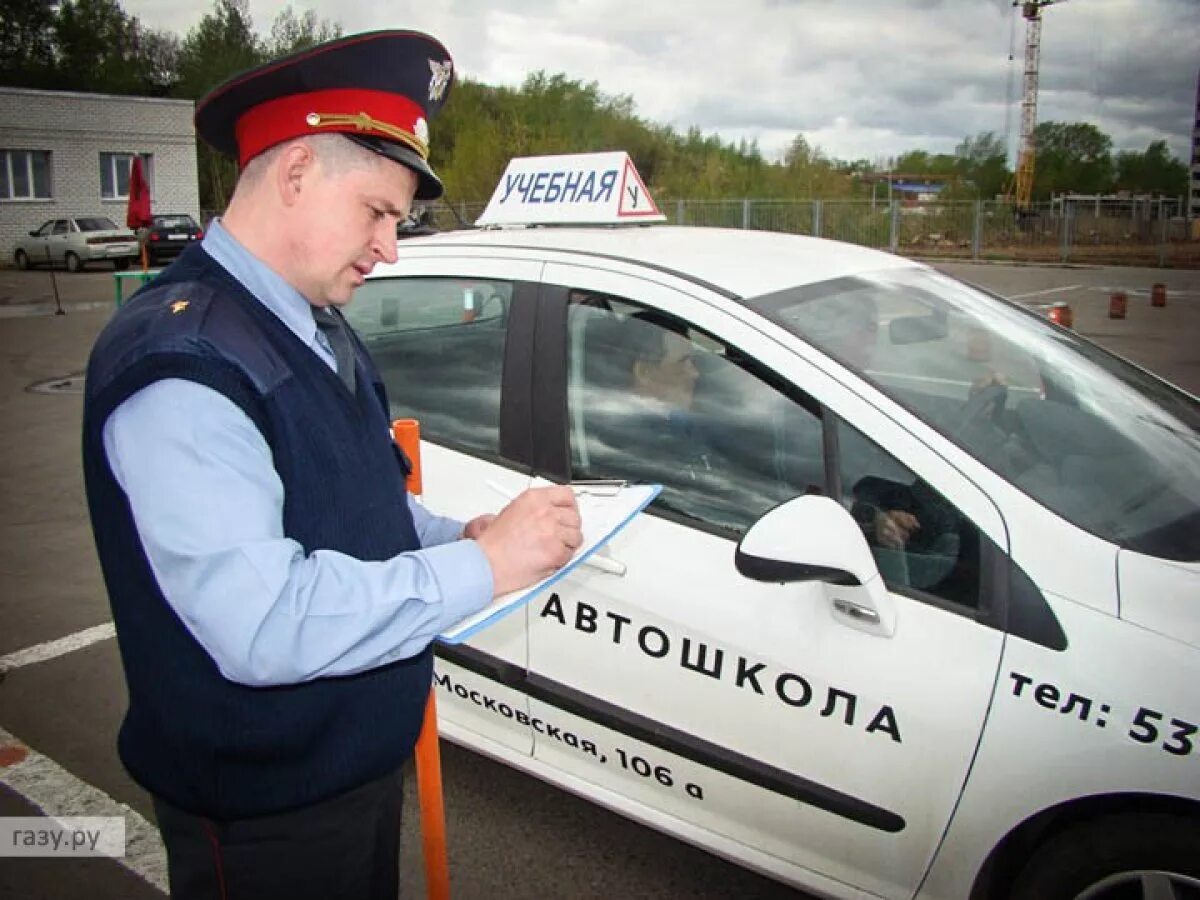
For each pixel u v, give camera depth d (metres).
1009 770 1.89
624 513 1.55
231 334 1.20
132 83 51.91
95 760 3.23
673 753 2.28
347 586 1.17
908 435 2.09
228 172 36.44
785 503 1.94
